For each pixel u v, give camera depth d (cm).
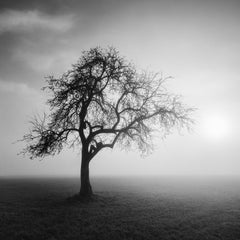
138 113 3712
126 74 3716
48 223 2197
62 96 3616
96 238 1845
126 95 3775
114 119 3884
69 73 3725
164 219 2433
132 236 1912
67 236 1869
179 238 1881
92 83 3759
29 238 1827
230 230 2108
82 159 3650
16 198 3866
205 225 2259
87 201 3350
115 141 3766
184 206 3241
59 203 3256
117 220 2352
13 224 2158
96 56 3722
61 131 3675
